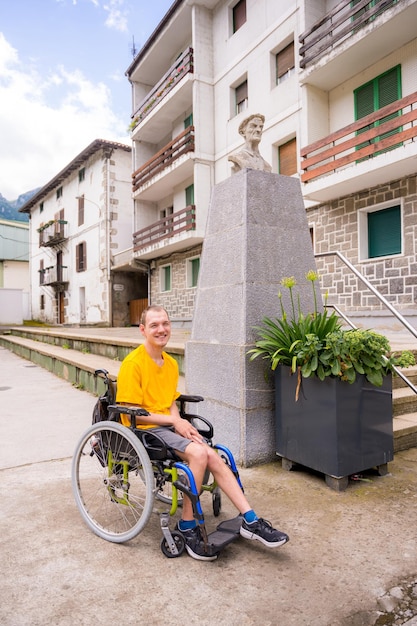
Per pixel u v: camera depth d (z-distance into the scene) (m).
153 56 19.11
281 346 3.35
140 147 20.91
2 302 27.73
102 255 23.00
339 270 11.10
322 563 2.17
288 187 4.07
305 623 1.75
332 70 10.96
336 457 2.99
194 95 15.76
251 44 14.05
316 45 11.64
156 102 18.12
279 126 12.85
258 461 3.59
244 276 3.65
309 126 11.57
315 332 3.21
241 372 3.55
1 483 3.34
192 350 4.25
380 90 10.59
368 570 2.11
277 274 3.82
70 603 1.89
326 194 10.84
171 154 16.98
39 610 1.84
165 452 2.32
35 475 3.51
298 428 3.31
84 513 2.60
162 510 2.80
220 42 15.71
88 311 24.73
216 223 4.19
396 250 10.05
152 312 2.58
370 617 1.79
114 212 22.77
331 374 3.00
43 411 5.90
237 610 1.83
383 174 9.53
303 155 11.16
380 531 2.50
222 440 3.79
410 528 2.53
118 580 2.05
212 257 4.18
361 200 10.55
